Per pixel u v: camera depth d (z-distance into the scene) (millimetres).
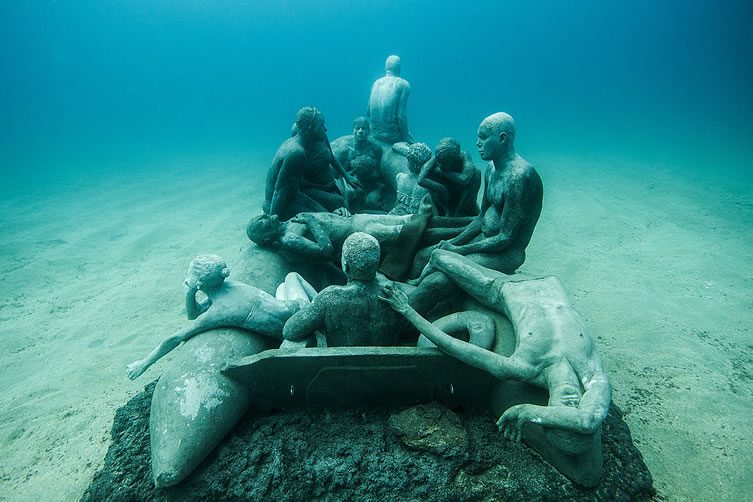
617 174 16969
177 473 3082
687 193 13875
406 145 7039
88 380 5805
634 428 4488
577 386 3102
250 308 3863
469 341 3857
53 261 10656
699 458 4105
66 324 7551
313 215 5078
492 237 4578
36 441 4832
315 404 3615
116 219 14031
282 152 5477
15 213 15797
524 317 3508
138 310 7719
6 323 7824
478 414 3613
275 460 3246
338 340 3574
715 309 6867
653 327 6215
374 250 3404
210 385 3404
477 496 3055
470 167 5129
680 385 5086
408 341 4016
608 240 10203
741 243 9633
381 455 3271
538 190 4371
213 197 15906
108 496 3252
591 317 6684
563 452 2943
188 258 10148
